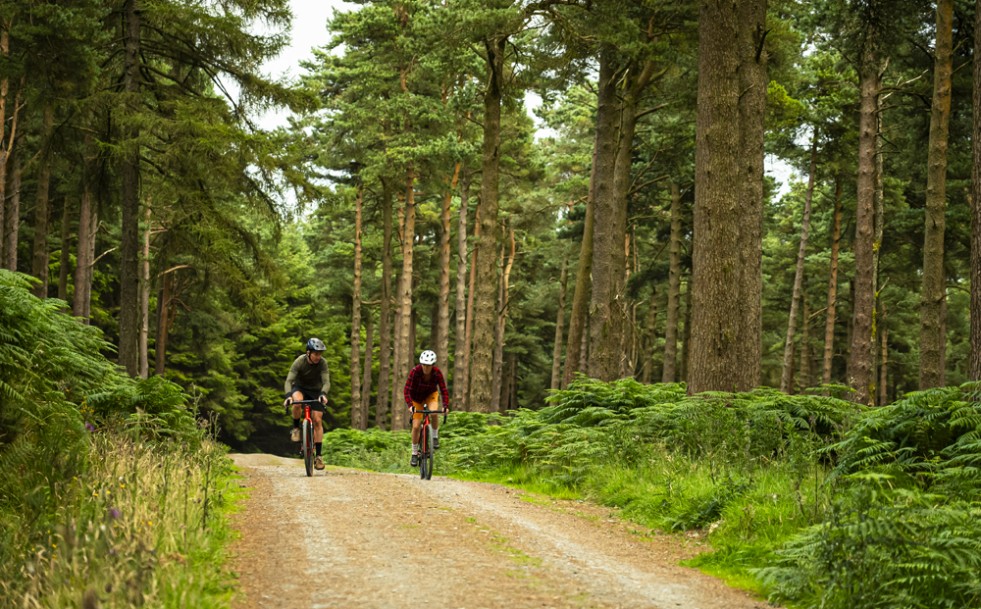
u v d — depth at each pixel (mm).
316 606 5496
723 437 11469
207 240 20047
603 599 5871
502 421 21062
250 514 8867
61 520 6699
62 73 20938
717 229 13062
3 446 7918
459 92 26938
